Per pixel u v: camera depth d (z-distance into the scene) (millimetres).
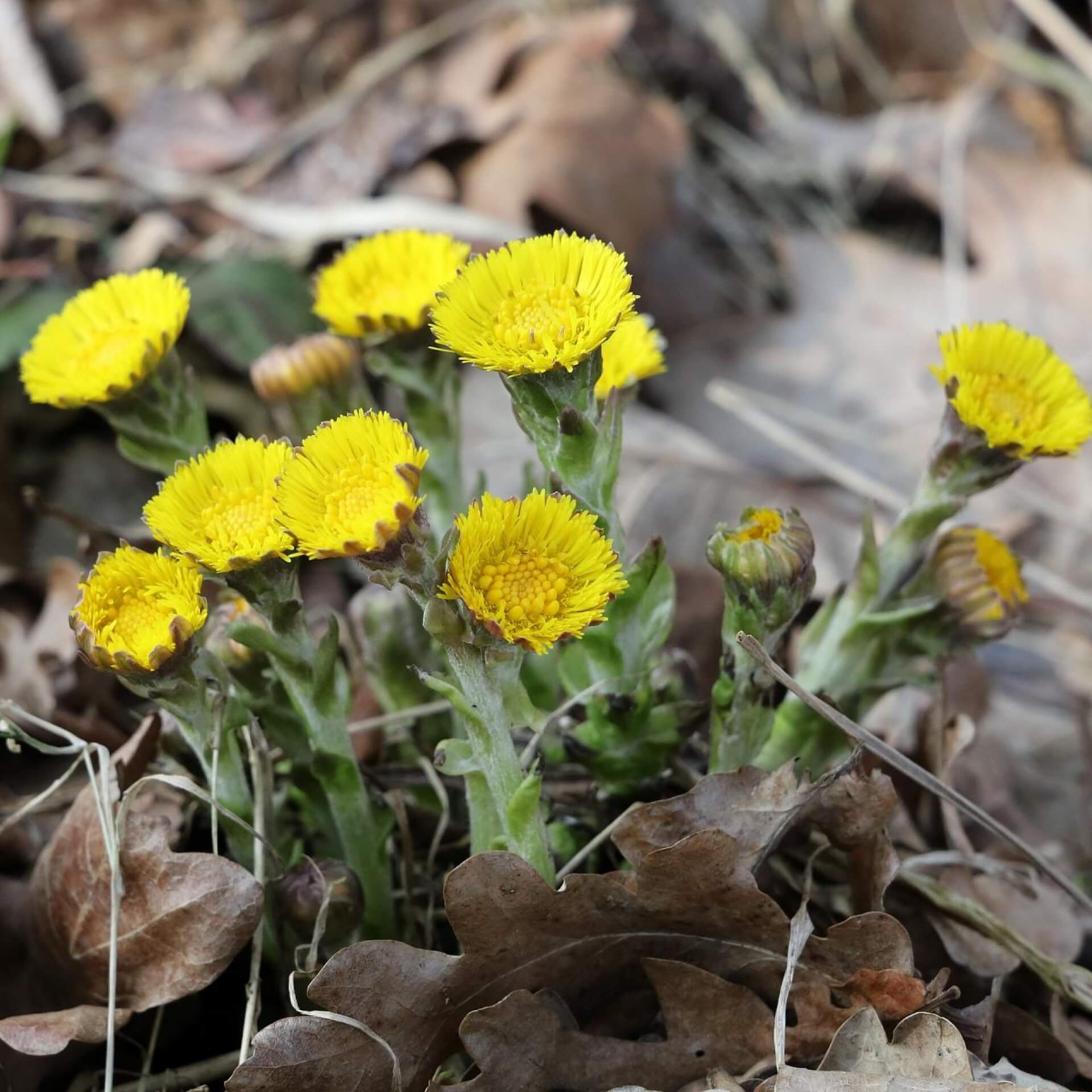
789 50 713
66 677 361
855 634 318
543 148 525
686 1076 292
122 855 289
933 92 704
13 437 455
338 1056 281
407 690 340
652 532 425
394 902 319
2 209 522
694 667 335
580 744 314
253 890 286
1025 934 327
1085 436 299
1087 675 411
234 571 279
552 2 645
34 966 307
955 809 331
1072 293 543
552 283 278
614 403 291
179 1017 306
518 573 265
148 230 526
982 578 314
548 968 292
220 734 293
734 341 542
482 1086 284
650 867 285
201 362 465
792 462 485
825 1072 281
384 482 267
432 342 318
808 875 300
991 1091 277
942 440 310
